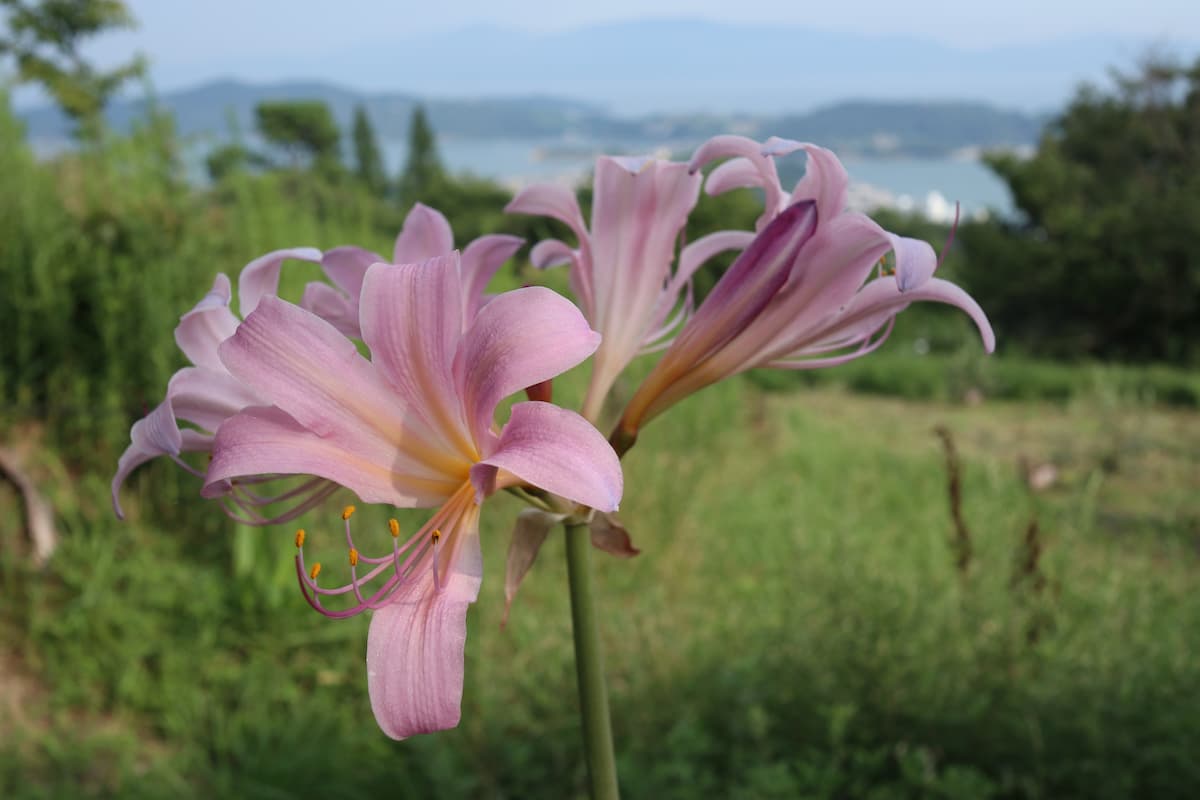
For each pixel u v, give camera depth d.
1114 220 24.08
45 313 5.44
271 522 1.30
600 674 1.32
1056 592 3.78
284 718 4.01
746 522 6.46
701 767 3.65
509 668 4.25
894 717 3.66
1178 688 3.50
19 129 6.85
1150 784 3.33
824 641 3.86
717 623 4.75
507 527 5.35
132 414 5.44
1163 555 5.89
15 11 29.14
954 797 3.17
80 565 4.61
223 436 1.14
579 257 1.52
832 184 1.33
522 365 1.05
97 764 3.76
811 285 1.35
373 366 1.16
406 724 1.09
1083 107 29.62
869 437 10.09
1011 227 27.08
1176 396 14.23
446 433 1.18
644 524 5.93
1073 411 11.77
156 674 4.21
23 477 4.59
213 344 1.32
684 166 1.46
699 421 8.10
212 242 6.04
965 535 3.95
